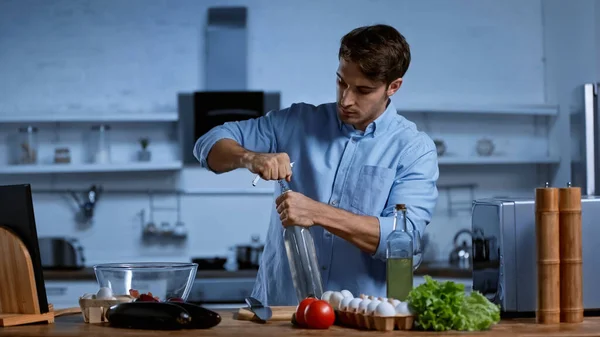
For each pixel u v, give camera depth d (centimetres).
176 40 603
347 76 231
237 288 524
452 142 627
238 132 262
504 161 605
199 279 521
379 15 618
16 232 213
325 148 256
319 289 219
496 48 630
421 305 190
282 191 226
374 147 252
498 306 198
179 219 607
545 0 629
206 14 604
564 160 611
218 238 609
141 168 574
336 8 614
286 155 225
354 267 248
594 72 568
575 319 208
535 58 634
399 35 233
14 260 211
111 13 600
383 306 191
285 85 612
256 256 570
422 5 623
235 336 183
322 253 250
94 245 601
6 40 595
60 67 598
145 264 220
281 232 257
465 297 196
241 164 231
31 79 597
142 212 603
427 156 253
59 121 598
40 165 571
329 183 253
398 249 210
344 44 231
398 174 251
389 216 243
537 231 207
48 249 574
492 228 228
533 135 637
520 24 632
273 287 260
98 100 600
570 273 207
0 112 594
